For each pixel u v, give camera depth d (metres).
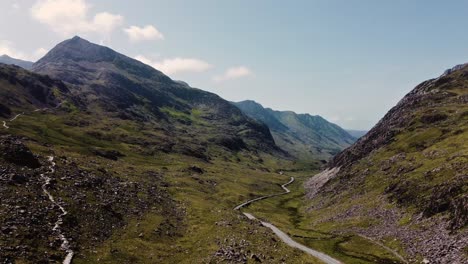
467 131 171.88
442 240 92.19
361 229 127.94
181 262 72.00
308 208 190.00
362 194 163.12
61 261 57.75
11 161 91.56
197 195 161.00
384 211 132.75
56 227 68.88
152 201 114.94
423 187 127.25
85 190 95.69
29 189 80.75
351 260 100.19
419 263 88.44
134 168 175.12
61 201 81.06
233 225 105.38
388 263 94.31
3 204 69.00
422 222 108.38
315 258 90.81
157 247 78.06
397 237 108.94
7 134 166.12
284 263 79.69
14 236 59.22
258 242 92.25
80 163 125.69
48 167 101.00
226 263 72.06
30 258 54.66
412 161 163.38
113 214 88.31
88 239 70.38
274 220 158.12
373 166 189.62
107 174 124.44
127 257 68.06
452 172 124.38
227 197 184.88
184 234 93.44
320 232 137.00
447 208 104.88
